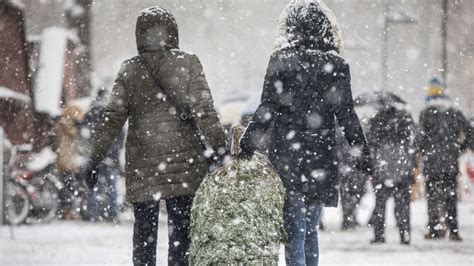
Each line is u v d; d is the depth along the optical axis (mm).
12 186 33812
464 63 98125
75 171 34344
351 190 31875
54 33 47219
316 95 15836
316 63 15828
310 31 15891
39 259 23391
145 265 15680
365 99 28469
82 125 34188
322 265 22938
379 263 23422
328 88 15891
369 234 31188
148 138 15500
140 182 15484
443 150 29312
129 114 15719
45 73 44688
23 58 46156
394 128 27734
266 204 13664
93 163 15688
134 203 15680
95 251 25281
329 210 43969
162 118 15516
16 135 40469
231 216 13500
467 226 35219
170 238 15727
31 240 28250
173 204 15688
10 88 46156
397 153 27875
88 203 34438
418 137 29312
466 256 25047
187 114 15539
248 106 33250
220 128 15391
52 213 34469
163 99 15523
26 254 24438
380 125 27688
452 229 29391
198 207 13688
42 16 80125
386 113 27656
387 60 91188
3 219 33156
